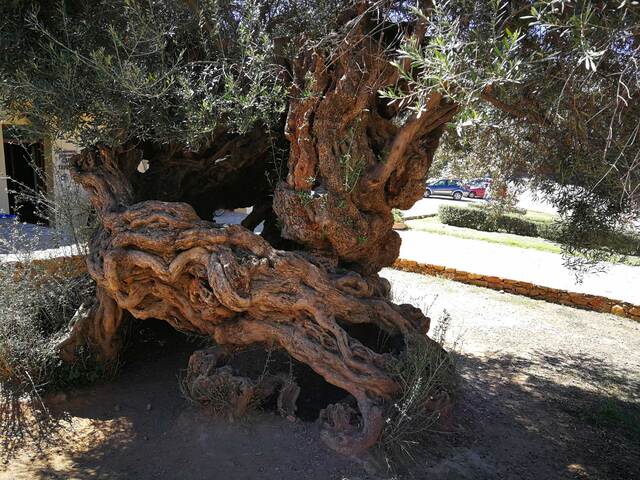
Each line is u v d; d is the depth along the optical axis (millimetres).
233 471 4137
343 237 5020
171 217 4691
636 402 6293
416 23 4223
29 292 5750
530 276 11812
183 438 4617
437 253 14305
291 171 4941
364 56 4504
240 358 5238
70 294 6223
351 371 4551
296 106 4633
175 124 4789
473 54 3000
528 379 6781
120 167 5434
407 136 4809
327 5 4473
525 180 6734
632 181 3965
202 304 4883
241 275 4625
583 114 3949
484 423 5348
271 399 4984
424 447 4586
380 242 5863
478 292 11195
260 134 5977
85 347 5734
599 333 8945
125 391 5598
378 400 4512
